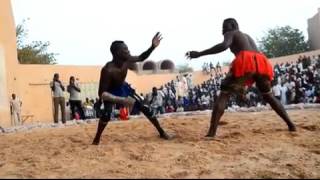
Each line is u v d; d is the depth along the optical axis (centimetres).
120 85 709
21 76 2975
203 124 948
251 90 2241
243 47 712
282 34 4728
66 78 3219
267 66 720
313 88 2123
